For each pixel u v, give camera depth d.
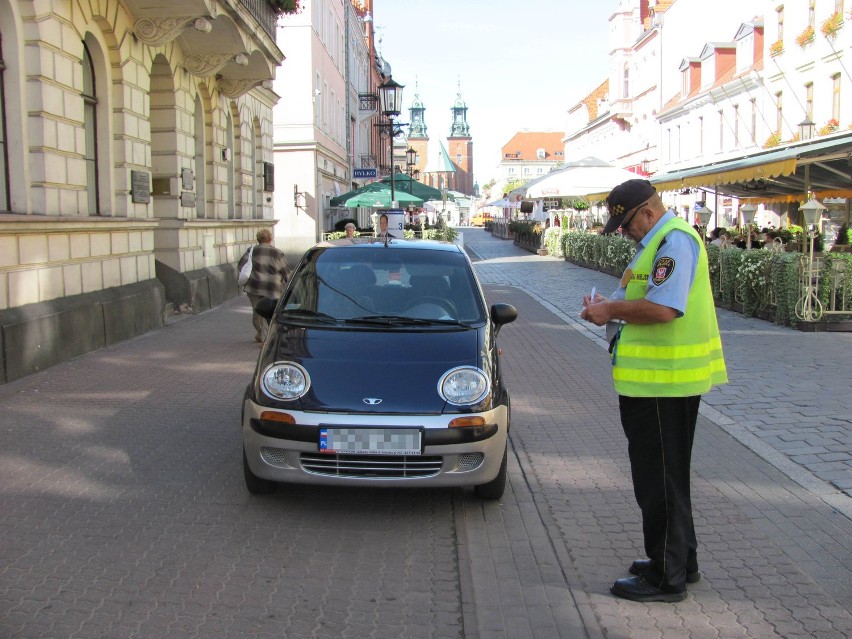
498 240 59.75
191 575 4.23
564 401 8.39
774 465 6.06
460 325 5.79
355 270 6.39
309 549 4.60
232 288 18.17
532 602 3.96
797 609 3.88
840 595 4.02
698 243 3.85
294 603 3.95
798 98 29.97
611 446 6.72
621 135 57.69
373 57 56.88
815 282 12.38
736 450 6.47
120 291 11.80
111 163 11.87
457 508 5.28
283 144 28.66
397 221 20.19
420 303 6.06
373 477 4.89
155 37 12.30
